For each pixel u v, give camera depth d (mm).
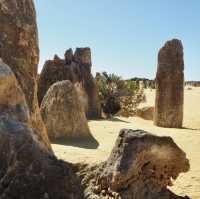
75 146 11984
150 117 23406
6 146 4320
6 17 7352
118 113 24141
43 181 4250
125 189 5254
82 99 20359
